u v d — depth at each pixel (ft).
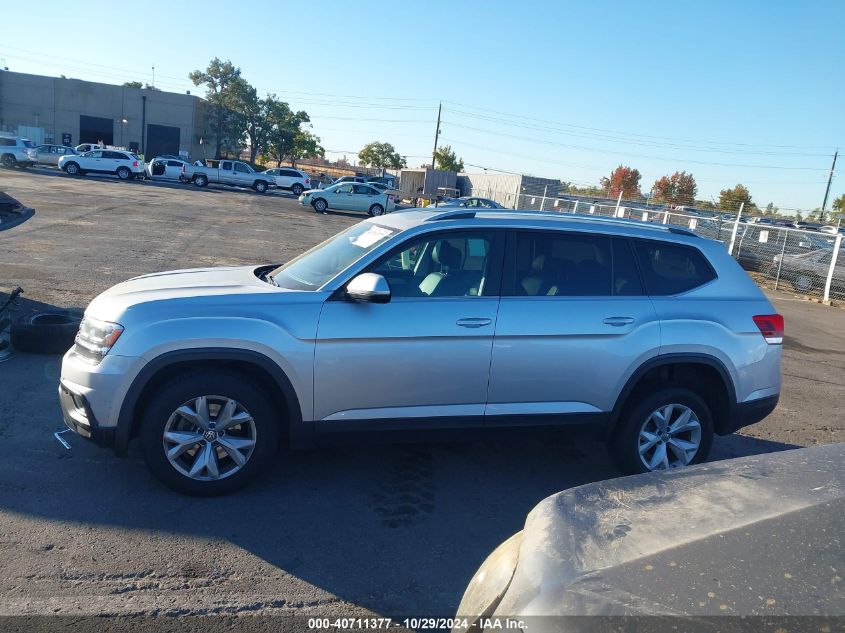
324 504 14.03
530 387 14.78
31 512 12.79
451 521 13.75
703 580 5.94
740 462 8.43
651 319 15.39
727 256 16.81
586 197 159.74
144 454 13.48
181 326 13.23
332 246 16.61
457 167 264.72
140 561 11.53
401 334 13.94
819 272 63.67
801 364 33.12
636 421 15.60
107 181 122.11
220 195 120.06
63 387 13.73
